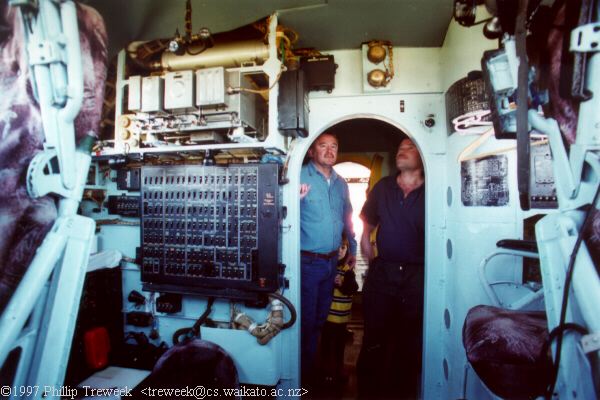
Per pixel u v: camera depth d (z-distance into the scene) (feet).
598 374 3.52
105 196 10.17
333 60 8.96
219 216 8.69
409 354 10.25
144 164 9.69
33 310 4.16
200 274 8.80
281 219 9.11
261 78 8.84
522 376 4.39
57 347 4.22
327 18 7.92
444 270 9.10
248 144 7.98
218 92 7.36
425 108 9.21
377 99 9.36
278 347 9.29
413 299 10.04
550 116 4.11
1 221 3.87
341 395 10.02
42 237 4.09
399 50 9.27
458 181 8.05
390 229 10.46
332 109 9.45
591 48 3.31
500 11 4.28
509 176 7.00
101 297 9.25
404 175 10.74
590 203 3.60
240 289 8.67
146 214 9.12
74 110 4.13
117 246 10.07
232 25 8.20
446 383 8.86
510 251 6.16
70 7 4.10
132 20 7.88
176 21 7.97
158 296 9.79
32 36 3.93
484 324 5.19
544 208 6.77
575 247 3.46
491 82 4.51
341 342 11.19
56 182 4.12
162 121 8.11
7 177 3.93
